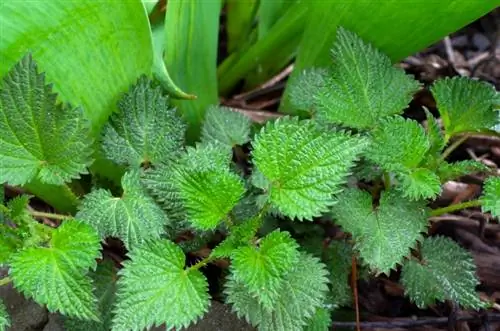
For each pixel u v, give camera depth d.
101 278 0.54
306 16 0.59
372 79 0.54
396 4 0.53
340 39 0.54
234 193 0.50
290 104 0.62
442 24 0.54
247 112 0.65
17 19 0.48
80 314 0.48
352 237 0.52
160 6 0.55
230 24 0.65
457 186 0.62
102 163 0.57
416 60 0.69
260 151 0.49
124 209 0.51
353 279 0.56
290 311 0.50
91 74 0.51
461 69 0.69
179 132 0.55
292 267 0.49
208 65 0.59
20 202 0.50
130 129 0.54
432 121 0.54
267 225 0.56
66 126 0.50
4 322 0.49
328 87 0.54
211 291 0.58
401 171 0.51
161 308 0.49
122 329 0.48
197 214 0.50
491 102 0.54
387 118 0.51
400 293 0.60
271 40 0.61
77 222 0.49
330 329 0.57
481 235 0.61
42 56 0.49
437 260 0.55
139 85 0.54
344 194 0.52
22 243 0.50
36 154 0.51
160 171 0.52
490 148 0.65
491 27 0.71
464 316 0.58
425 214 0.52
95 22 0.50
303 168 0.49
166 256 0.50
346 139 0.49
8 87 0.49
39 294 0.48
